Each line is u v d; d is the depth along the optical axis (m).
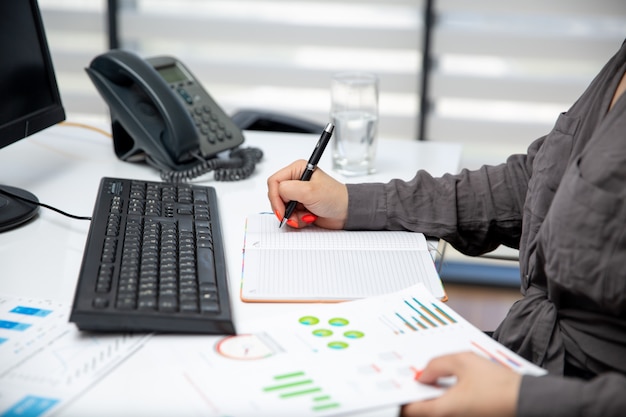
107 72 1.45
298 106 2.79
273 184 1.20
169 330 0.85
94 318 0.83
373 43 2.67
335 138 1.46
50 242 1.10
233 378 0.77
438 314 0.92
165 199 1.20
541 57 2.60
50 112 1.33
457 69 2.67
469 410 0.73
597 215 0.88
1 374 0.76
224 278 0.96
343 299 0.96
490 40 2.60
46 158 1.50
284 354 0.82
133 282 0.90
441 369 0.77
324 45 2.70
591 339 0.95
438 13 2.61
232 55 2.76
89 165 1.47
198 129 1.51
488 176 1.24
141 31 2.75
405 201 1.20
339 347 0.84
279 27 2.69
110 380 0.76
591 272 0.89
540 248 1.01
